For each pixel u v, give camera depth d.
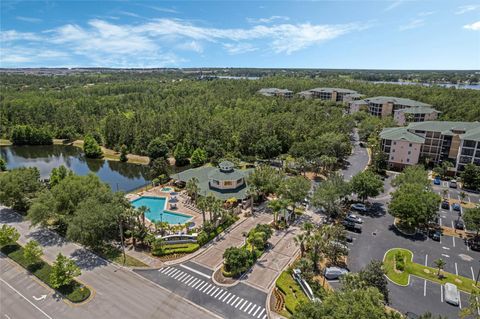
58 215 61.66
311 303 32.78
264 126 122.62
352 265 50.44
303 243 55.28
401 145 98.81
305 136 120.50
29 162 127.12
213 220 61.47
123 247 55.69
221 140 123.31
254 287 45.28
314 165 96.25
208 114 151.50
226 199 72.69
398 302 42.41
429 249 55.50
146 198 80.31
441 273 48.50
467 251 54.94
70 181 64.44
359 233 60.97
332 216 67.69
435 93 176.88
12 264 50.97
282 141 121.12
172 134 130.88
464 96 163.88
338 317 28.45
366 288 35.22
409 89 195.25
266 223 65.06
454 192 81.75
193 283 46.22
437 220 66.56
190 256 53.31
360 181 69.94
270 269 49.44
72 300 42.03
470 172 82.25
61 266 43.69
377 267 42.38
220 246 56.69
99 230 53.19
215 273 48.62
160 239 54.28
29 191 71.56
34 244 49.19
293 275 46.69
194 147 123.31
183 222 66.56
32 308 41.06
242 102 174.00
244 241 58.09
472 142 87.81
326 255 51.06
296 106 160.25
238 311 40.47
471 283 46.25
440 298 43.22
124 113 172.75
